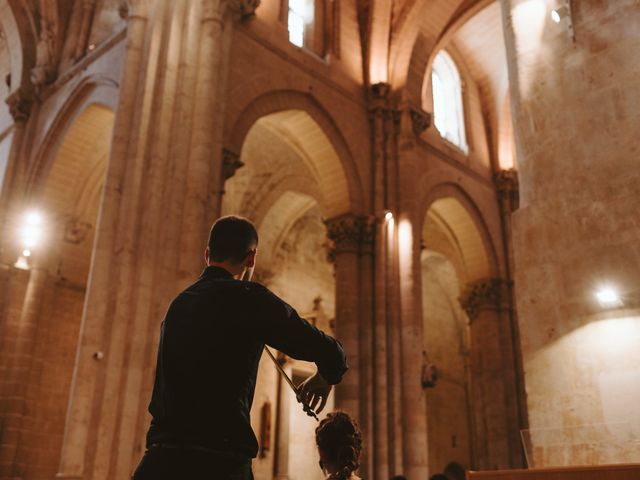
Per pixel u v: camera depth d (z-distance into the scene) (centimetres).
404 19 2300
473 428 3109
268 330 268
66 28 2309
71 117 2081
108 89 1916
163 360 271
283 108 1931
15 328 1931
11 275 1986
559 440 642
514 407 2411
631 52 932
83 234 2127
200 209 1455
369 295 1981
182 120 1523
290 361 2430
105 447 1224
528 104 1023
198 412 252
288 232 2612
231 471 246
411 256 2044
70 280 2072
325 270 2744
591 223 905
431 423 2934
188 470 241
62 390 1972
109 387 1263
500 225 2689
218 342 264
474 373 2531
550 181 963
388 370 1914
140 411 1267
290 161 2428
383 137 2189
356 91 2202
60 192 2102
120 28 1969
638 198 872
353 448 441
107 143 2130
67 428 1234
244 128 1772
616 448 637
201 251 1430
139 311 1330
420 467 1822
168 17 1630
